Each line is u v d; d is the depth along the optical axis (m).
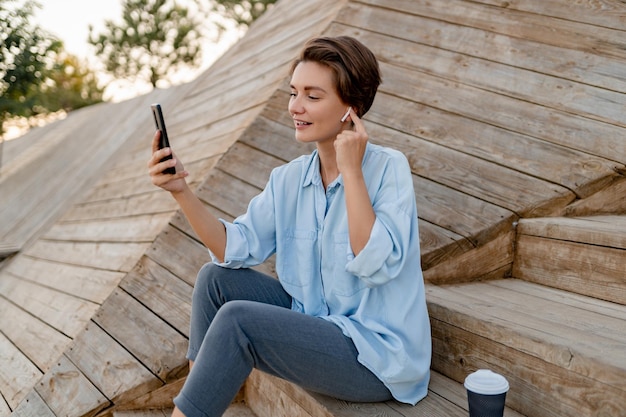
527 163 2.61
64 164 6.38
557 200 2.45
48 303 3.38
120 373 2.43
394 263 1.62
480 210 2.47
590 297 2.10
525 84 2.90
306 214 1.83
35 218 5.22
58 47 5.80
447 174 2.67
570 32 3.00
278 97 3.38
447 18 3.35
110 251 3.44
